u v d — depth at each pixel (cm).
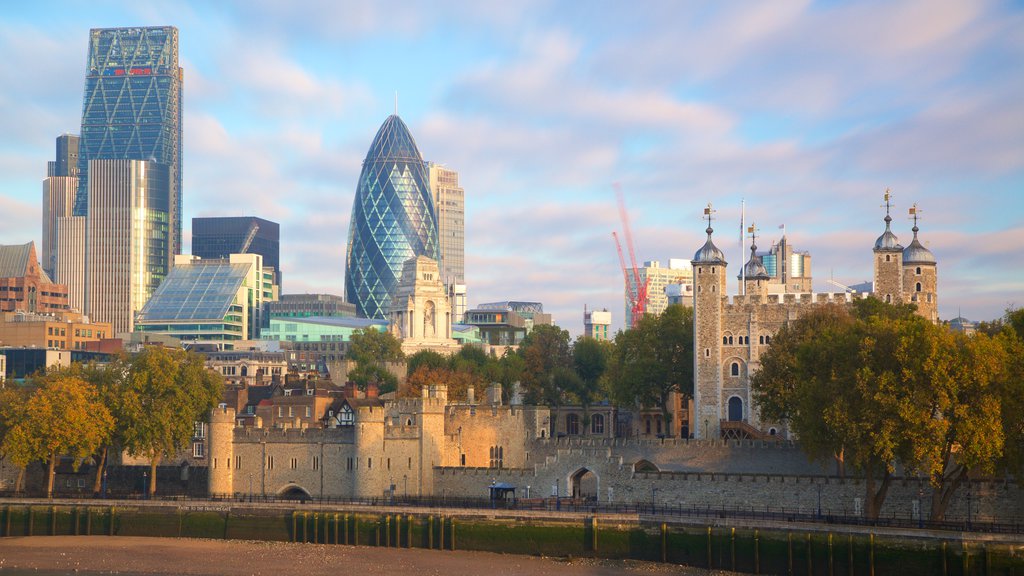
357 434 17812
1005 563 12950
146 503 17300
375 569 14588
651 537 14875
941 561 13175
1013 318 15712
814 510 15638
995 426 13388
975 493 14762
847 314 18850
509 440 19450
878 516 14675
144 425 18712
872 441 13888
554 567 14612
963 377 13612
